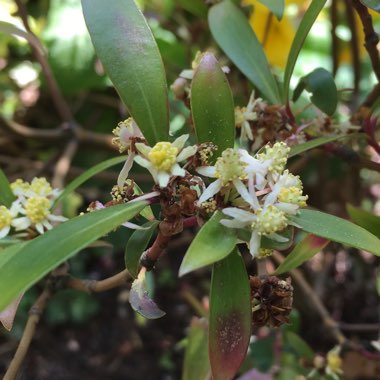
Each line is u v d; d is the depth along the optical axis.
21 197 0.24
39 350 0.55
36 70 0.55
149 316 0.18
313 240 0.22
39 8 0.54
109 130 0.59
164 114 0.19
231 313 0.18
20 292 0.15
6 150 0.56
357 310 0.53
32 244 0.16
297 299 0.45
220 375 0.18
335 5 0.37
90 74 0.51
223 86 0.19
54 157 0.50
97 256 0.59
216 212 0.18
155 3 0.47
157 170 0.18
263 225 0.17
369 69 0.47
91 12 0.20
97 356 0.55
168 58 0.45
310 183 0.52
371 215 0.23
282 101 0.27
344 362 0.36
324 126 0.27
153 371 0.54
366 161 0.27
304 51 0.50
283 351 0.38
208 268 0.56
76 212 0.53
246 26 0.28
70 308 0.57
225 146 0.19
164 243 0.19
